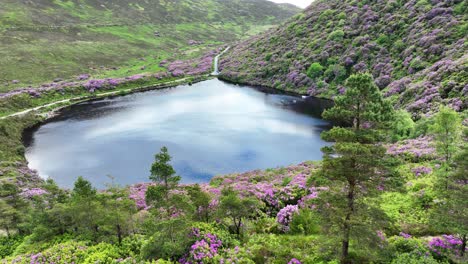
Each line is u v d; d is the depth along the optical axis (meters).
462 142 23.06
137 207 31.59
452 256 16.48
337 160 15.12
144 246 19.58
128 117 74.12
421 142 41.59
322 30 108.94
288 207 26.16
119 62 135.75
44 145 58.19
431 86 56.50
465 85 49.78
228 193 25.00
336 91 85.12
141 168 48.81
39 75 106.06
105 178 46.06
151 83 110.25
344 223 15.45
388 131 15.66
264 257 19.23
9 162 47.88
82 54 133.00
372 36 91.00
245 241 22.06
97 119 73.00
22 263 20.50
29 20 153.88
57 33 149.38
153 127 66.62
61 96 91.19
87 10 193.25
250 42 142.00
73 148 56.62
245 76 111.38
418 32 79.69
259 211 28.17
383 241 15.82
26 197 35.44
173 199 20.19
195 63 135.38
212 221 24.69
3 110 74.81
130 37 171.12
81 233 25.16
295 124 66.81
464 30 69.25
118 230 23.03
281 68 104.94
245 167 48.53
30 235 26.58
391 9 95.31
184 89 103.50
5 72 101.88
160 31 194.25
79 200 23.94
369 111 15.00
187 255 19.19
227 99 89.19
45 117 74.62
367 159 14.43
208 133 62.50
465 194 16.47
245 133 62.16
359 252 16.59
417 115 51.66
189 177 45.66
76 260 20.27
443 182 19.31
